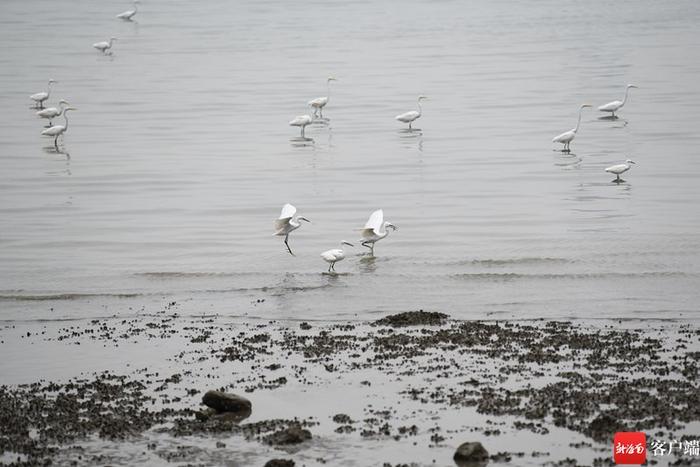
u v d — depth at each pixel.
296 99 56.50
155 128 49.16
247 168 40.12
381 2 107.38
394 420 15.84
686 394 16.34
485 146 43.47
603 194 34.34
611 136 44.91
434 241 28.70
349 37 81.00
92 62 70.06
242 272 26.16
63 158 42.72
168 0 110.62
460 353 19.02
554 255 26.84
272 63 68.88
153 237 30.03
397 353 19.11
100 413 16.38
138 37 81.88
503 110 51.72
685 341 19.42
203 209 33.50
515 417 15.75
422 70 65.00
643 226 29.72
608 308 22.11
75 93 59.31
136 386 17.64
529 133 46.06
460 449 14.35
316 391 17.20
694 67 62.91
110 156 42.94
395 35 81.94
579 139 44.53
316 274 25.77
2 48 76.19
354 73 64.50
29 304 23.66
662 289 23.53
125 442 15.23
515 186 36.00
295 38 80.75
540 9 98.81
